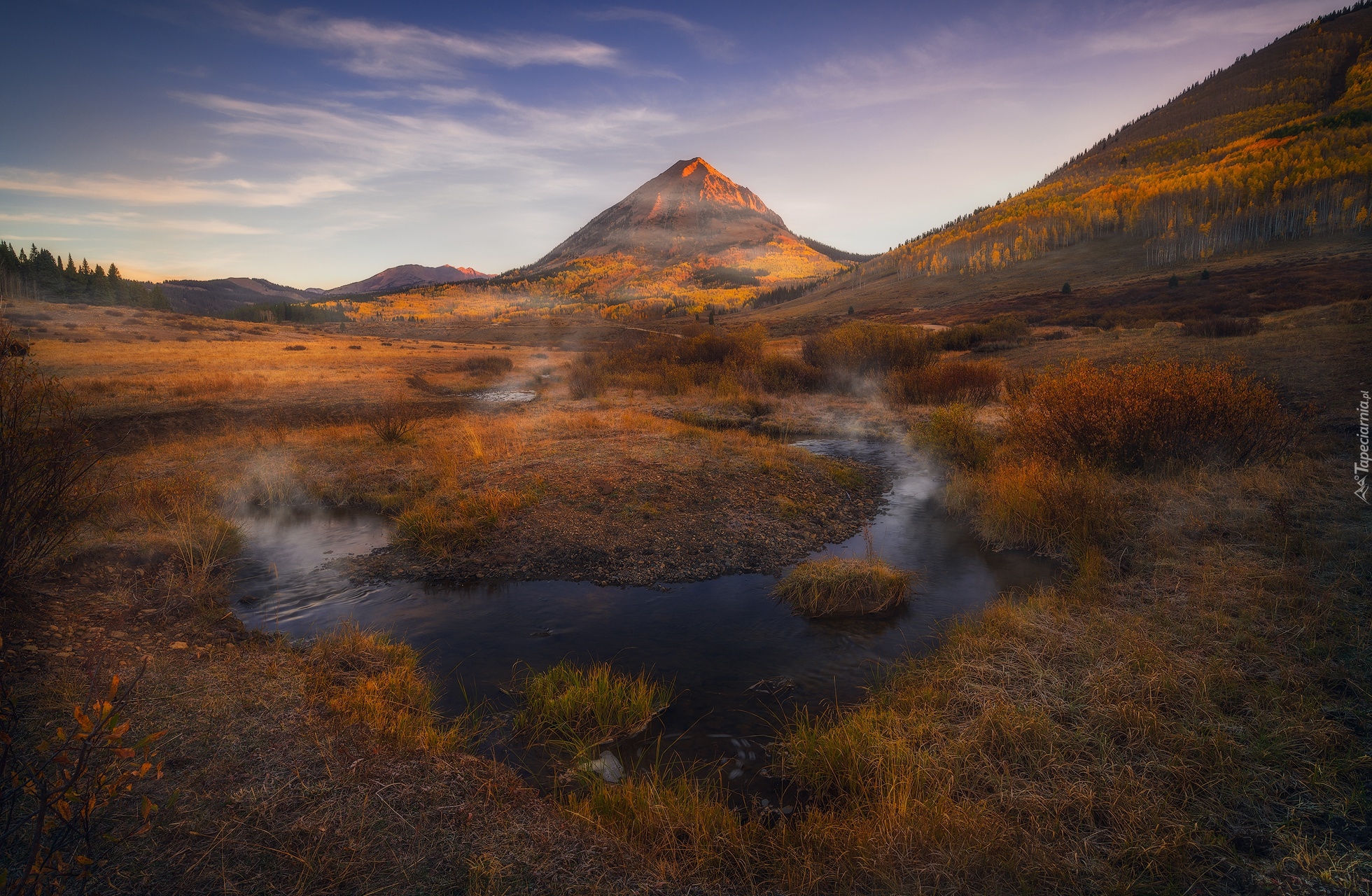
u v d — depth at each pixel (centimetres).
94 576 489
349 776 278
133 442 1209
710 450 1046
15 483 401
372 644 457
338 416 1630
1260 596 449
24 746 260
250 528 758
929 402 1712
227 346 4700
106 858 213
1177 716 329
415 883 220
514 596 586
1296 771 284
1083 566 564
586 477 884
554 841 254
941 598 558
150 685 340
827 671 439
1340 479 689
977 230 19362
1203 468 759
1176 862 241
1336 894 220
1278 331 2131
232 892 207
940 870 242
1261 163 14512
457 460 1020
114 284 11019
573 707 371
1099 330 3475
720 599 575
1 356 402
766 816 297
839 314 12850
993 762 311
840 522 801
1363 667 355
